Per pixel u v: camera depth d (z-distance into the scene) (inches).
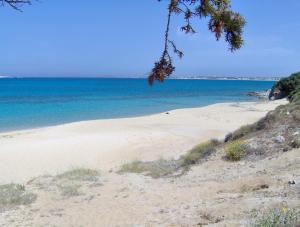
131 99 3006.9
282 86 2792.8
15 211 533.0
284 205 400.8
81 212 519.8
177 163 793.6
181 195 561.6
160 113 1898.4
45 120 1731.1
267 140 762.8
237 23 159.2
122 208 525.3
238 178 611.8
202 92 4148.6
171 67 163.8
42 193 616.4
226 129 1360.7
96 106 2397.9
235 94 3737.7
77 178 706.2
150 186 638.5
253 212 399.9
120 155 975.0
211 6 158.2
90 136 1219.2
